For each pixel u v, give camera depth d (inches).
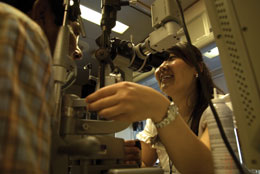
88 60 111.7
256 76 15.9
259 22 16.3
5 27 10.6
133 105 17.5
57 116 16.8
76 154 12.9
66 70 19.2
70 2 23.7
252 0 16.8
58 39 18.8
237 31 16.8
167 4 32.1
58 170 16.0
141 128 91.7
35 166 9.8
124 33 99.0
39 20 21.1
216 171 20.3
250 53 16.3
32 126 10.2
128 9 82.9
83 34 28.9
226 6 17.6
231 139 20.6
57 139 16.2
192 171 22.0
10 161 8.7
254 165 15.7
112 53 34.2
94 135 19.7
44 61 12.1
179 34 32.4
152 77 110.0
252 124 15.9
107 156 19.7
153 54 40.3
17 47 10.6
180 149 21.2
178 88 48.4
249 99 16.1
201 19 79.0
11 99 9.4
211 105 19.5
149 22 91.4
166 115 20.0
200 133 33.5
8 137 8.9
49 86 12.4
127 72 38.4
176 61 47.6
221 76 99.9
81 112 20.0
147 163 51.0
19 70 10.4
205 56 89.1
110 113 17.0
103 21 28.8
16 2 20.0
